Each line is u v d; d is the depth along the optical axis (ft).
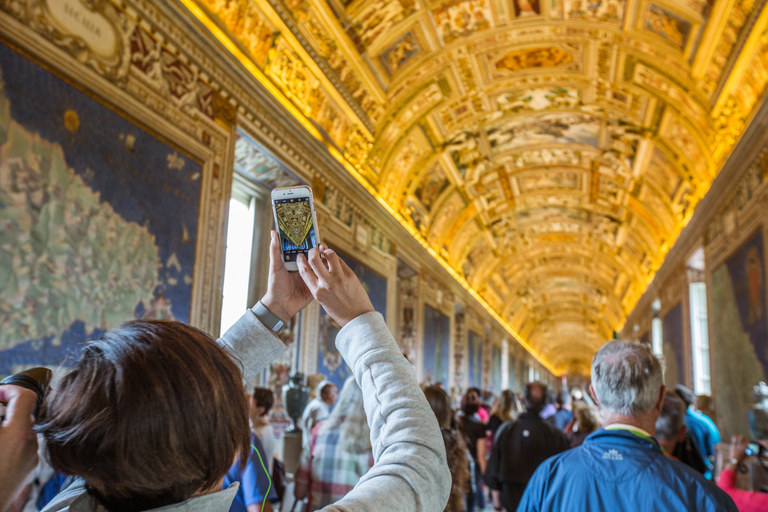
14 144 16.02
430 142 53.62
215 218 25.39
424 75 44.75
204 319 24.06
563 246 99.45
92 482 2.54
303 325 35.47
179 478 2.54
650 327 82.07
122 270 19.75
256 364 4.56
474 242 82.74
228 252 33.96
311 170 36.14
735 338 39.42
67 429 2.46
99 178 19.06
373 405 3.52
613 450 8.17
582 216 82.43
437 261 65.87
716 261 44.11
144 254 20.89
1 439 3.03
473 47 43.60
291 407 25.52
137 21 21.43
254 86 29.01
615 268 101.40
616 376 8.64
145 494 2.57
